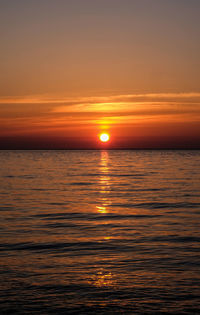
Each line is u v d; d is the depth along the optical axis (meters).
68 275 11.56
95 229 18.72
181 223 20.38
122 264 12.70
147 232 17.95
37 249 14.69
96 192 36.47
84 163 112.69
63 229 18.67
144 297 9.85
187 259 13.27
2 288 10.47
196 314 8.87
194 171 71.19
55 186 42.56
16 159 148.38
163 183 46.16
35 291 10.27
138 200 30.44
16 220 21.28
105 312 9.02
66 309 9.18
